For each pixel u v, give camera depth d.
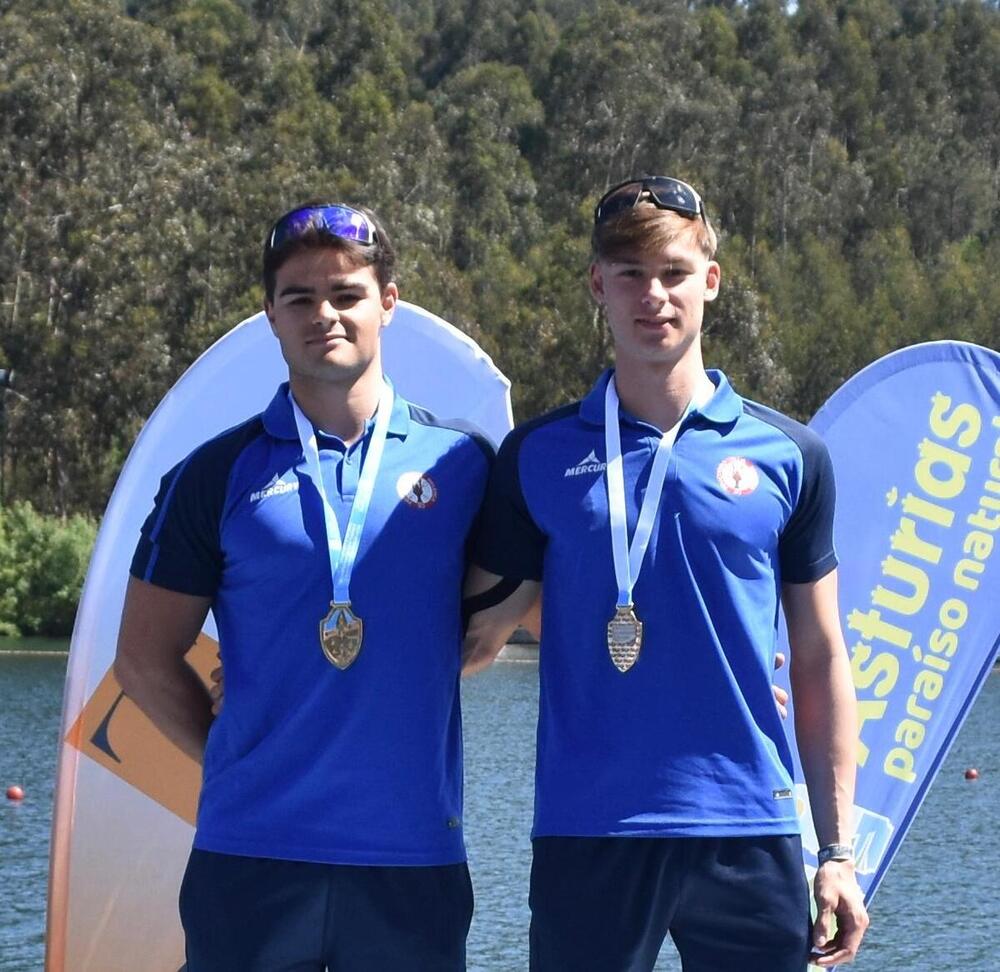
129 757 4.09
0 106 43.75
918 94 76.12
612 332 2.84
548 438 2.85
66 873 4.11
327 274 2.85
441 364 4.09
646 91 63.56
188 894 2.84
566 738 2.76
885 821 4.39
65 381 42.34
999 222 69.38
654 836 2.68
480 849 10.48
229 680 2.86
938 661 4.41
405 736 2.81
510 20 86.44
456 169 62.38
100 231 43.03
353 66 69.38
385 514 2.85
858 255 62.50
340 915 2.77
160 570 2.89
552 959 2.73
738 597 2.74
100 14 46.66
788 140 63.81
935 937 8.62
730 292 46.66
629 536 2.75
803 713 2.91
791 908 2.72
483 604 2.94
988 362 4.40
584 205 55.00
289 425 2.89
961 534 4.41
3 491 42.22
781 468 2.80
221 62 63.50
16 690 23.92
